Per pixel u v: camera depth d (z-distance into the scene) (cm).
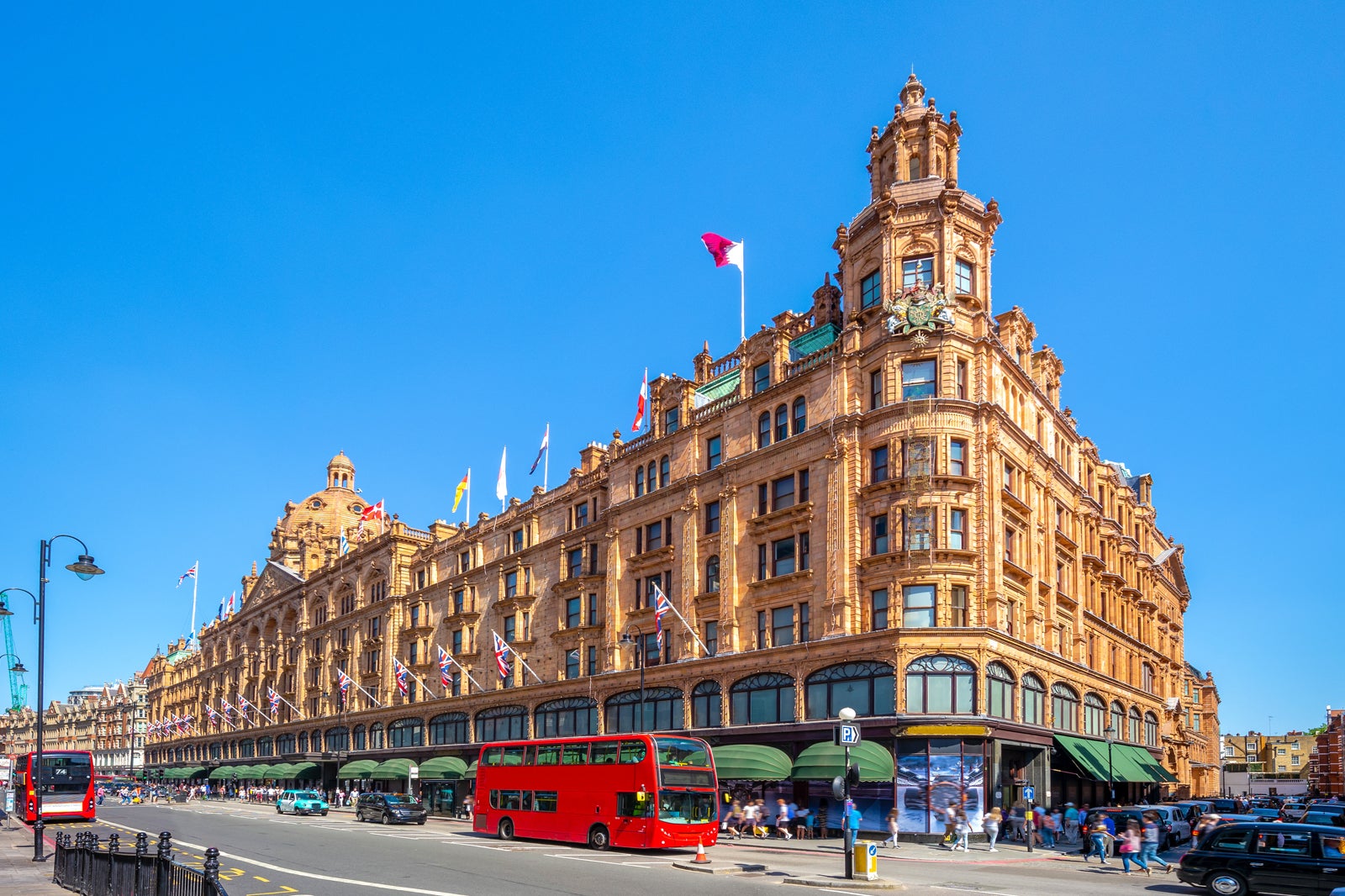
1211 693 10875
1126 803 6750
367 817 6619
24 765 6531
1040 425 6191
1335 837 2858
